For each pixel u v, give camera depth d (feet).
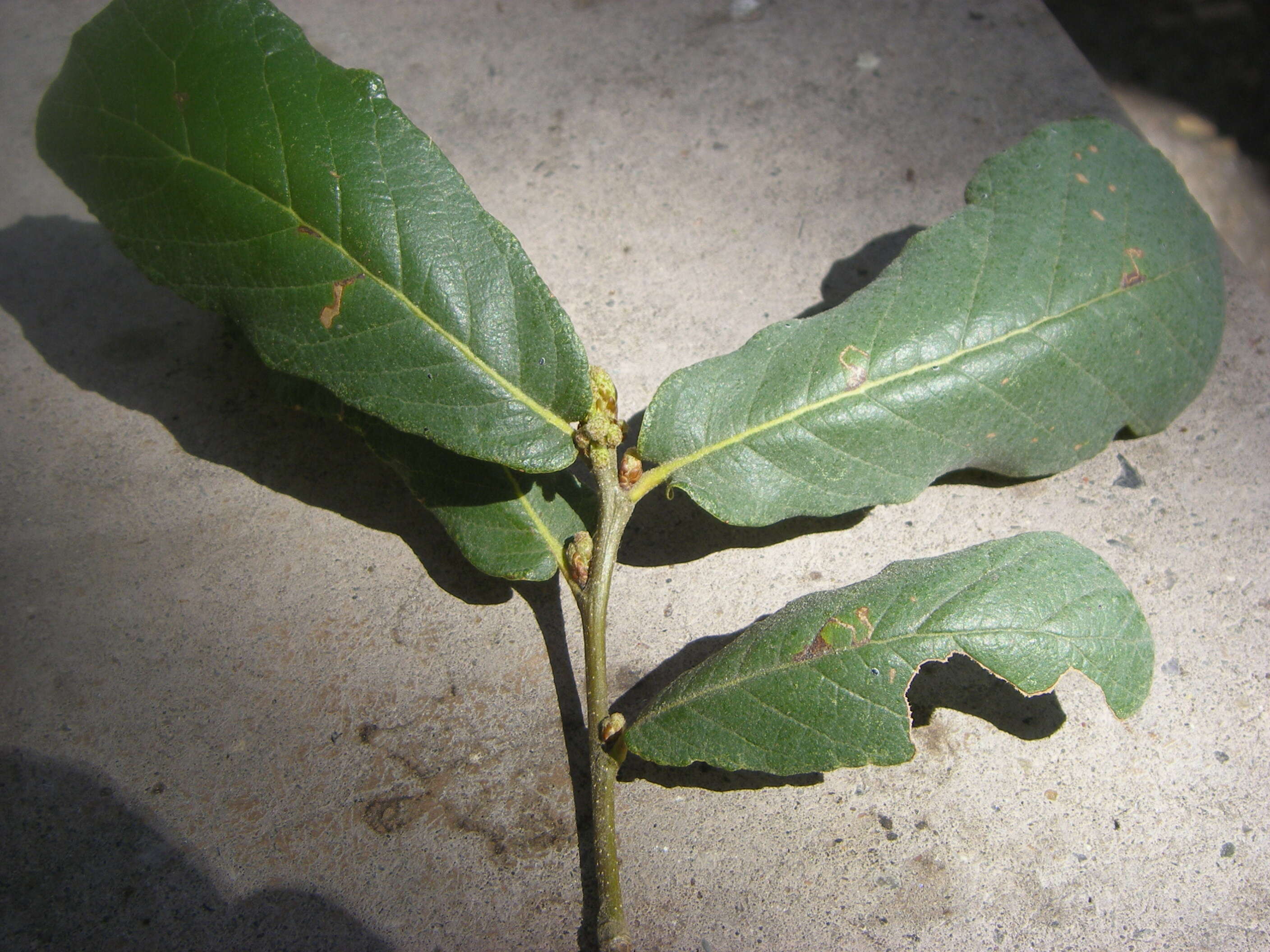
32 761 0.65
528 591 0.70
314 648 0.69
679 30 1.01
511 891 0.62
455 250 0.61
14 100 0.97
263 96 0.62
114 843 0.63
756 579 0.71
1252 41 1.53
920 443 0.66
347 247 0.61
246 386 0.79
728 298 0.83
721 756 0.58
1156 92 1.47
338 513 0.74
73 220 0.88
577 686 0.67
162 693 0.68
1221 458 0.76
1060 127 0.74
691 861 0.63
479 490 0.65
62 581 0.71
